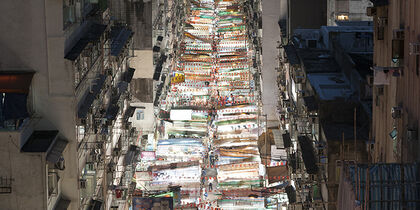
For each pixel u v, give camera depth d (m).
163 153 57.47
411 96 22.34
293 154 44.56
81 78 30.89
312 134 37.81
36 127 29.38
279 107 57.50
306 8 52.19
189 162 53.56
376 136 28.72
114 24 49.88
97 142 34.19
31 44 28.52
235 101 73.75
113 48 42.16
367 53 41.28
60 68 28.78
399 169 21.22
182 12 101.56
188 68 83.75
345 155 31.78
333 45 43.16
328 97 34.50
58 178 29.70
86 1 34.06
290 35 52.59
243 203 49.91
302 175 40.62
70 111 29.28
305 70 40.44
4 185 27.20
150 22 55.19
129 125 46.44
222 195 52.09
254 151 58.16
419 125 21.31
